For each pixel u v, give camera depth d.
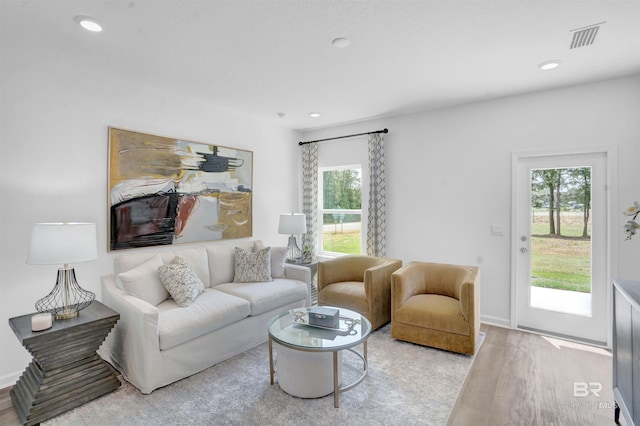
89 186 2.89
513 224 3.58
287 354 2.29
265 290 3.32
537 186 3.49
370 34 2.30
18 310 2.51
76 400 2.16
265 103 3.87
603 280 3.17
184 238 3.66
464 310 2.88
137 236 3.23
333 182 5.14
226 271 3.64
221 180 4.04
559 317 3.39
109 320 2.33
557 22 2.13
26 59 2.52
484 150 3.75
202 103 3.82
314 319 2.49
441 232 4.04
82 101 2.84
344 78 3.10
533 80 3.13
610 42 2.40
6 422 2.04
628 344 1.80
